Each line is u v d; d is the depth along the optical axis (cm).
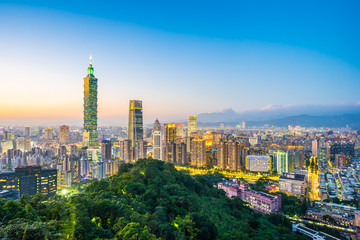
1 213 7962
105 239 8100
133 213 9838
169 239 9869
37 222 7319
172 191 15200
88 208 10219
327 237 16288
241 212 17362
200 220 11719
